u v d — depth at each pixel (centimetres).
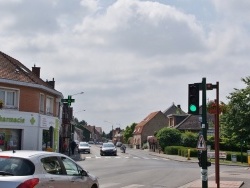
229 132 4706
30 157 910
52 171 952
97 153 6322
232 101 4638
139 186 1842
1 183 846
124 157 5062
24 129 3350
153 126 10644
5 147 3225
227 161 4769
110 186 1806
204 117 1468
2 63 3447
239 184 1930
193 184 1948
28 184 852
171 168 3145
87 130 17525
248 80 4650
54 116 3906
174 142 6694
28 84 3366
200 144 1464
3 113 3195
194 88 1468
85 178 1088
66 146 6097
